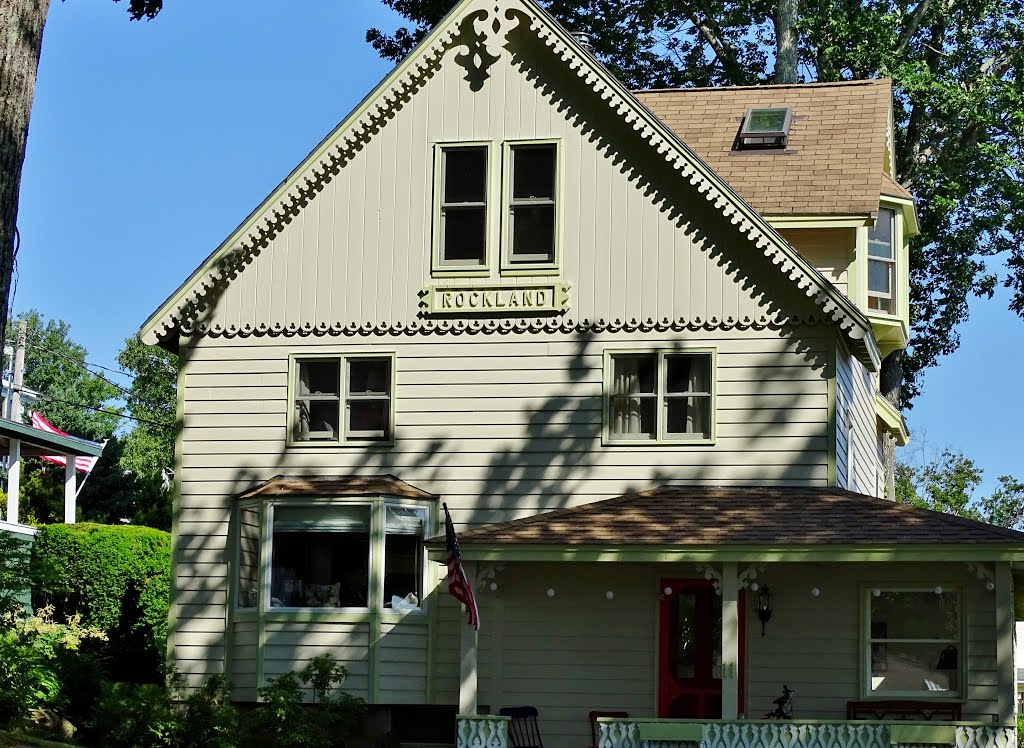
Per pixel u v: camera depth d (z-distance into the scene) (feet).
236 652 79.05
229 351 82.64
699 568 70.54
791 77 123.34
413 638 77.92
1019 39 121.49
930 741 66.74
